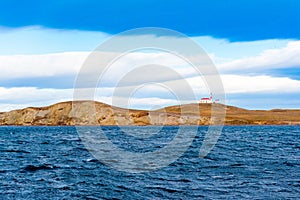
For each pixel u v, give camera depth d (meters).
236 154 51.62
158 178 31.55
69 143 76.19
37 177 32.59
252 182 29.92
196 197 24.98
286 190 27.02
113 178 31.78
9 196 25.45
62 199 24.70
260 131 146.50
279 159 45.53
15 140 90.06
